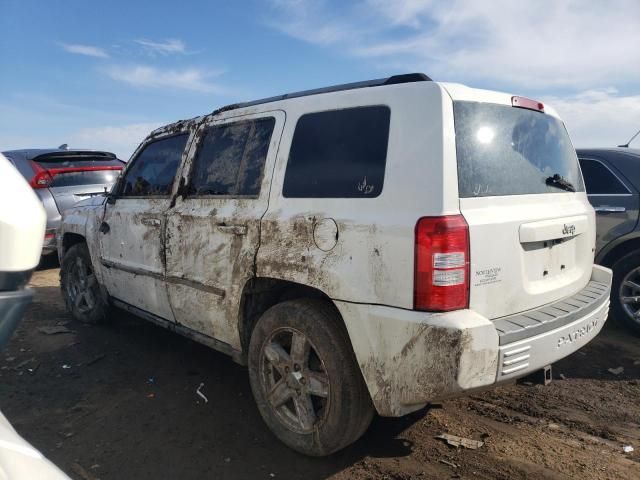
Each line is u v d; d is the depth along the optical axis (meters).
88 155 8.52
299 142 3.04
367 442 3.10
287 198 3.00
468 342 2.24
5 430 1.28
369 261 2.50
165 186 4.04
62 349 4.64
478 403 3.62
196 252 3.51
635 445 3.06
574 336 2.79
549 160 3.16
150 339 4.91
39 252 1.34
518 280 2.62
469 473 2.77
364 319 2.52
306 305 2.85
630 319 4.83
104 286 4.87
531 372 2.57
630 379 4.04
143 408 3.54
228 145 3.54
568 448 3.03
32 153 7.96
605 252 4.93
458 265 2.33
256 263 3.05
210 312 3.46
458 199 2.41
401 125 2.57
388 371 2.45
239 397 3.71
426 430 3.24
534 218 2.72
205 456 2.95
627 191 4.88
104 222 4.64
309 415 2.85
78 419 3.38
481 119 2.66
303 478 2.75
